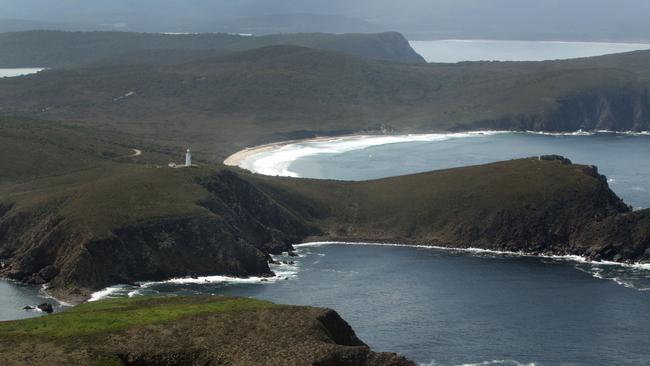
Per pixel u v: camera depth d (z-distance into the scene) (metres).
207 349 140.00
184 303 164.62
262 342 142.38
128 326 147.00
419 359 172.62
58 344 138.62
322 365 137.38
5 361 131.38
